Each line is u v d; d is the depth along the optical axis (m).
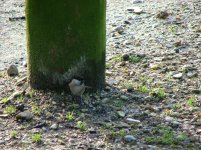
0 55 14.74
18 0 20.97
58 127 9.64
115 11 18.38
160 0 19.33
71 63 10.55
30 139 9.23
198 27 15.72
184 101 10.87
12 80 11.84
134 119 10.02
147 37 15.21
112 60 13.27
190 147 9.04
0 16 18.81
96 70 10.80
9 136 9.35
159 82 11.80
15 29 17.48
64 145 9.02
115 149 8.90
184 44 14.30
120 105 10.55
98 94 10.88
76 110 10.23
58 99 10.52
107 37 15.47
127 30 16.08
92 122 9.82
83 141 9.16
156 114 10.27
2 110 10.32
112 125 9.73
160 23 16.42
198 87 11.52
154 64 12.87
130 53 13.61
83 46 10.52
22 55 14.69
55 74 10.63
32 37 10.65
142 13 17.75
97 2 10.48
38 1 10.41
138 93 11.14
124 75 12.24
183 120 10.06
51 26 10.42
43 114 10.09
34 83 10.88
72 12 10.34
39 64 10.70
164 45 14.36
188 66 12.63
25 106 10.39
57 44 10.47
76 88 10.53
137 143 9.13
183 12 17.39
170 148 8.99
